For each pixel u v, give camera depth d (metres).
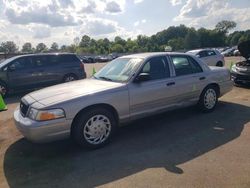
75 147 4.99
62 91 5.03
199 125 5.86
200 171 3.90
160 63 5.84
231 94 9.02
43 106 4.48
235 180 3.63
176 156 4.43
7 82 10.85
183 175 3.81
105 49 101.62
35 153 4.83
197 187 3.50
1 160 4.61
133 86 5.27
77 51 94.81
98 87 5.10
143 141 5.13
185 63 6.29
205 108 6.65
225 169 3.93
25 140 5.49
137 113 5.38
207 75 6.54
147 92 5.42
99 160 4.43
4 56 44.66
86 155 4.64
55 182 3.83
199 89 6.40
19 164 4.44
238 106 7.32
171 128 5.75
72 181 3.83
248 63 10.50
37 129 4.38
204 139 5.08
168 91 5.76
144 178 3.79
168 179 3.73
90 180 3.83
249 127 5.64
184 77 6.09
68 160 4.48
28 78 11.28
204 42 110.25
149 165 4.17
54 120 4.44
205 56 17.83
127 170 4.05
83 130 4.71
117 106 5.05
